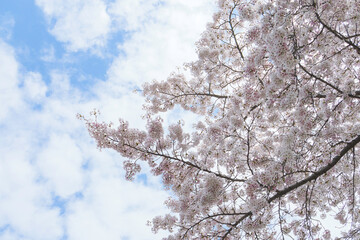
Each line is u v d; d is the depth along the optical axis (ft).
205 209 14.56
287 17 12.63
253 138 17.93
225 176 15.66
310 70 16.79
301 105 15.12
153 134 15.20
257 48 15.67
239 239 15.92
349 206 18.74
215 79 23.99
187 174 16.22
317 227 17.53
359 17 14.71
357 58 17.81
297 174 17.80
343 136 14.96
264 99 16.11
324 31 14.94
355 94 15.25
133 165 15.34
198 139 17.40
